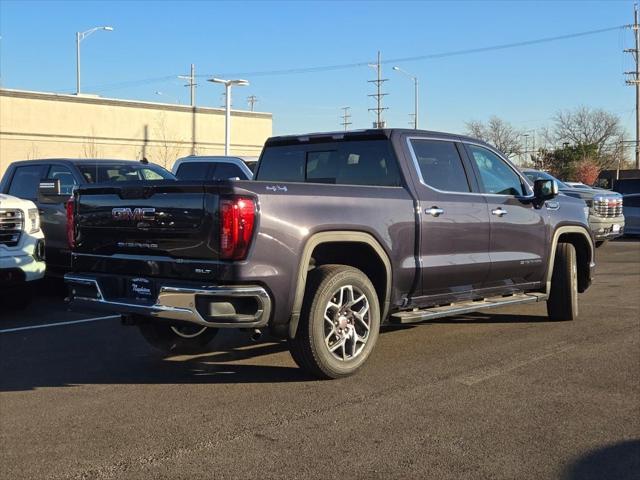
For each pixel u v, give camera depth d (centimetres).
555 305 823
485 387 559
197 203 511
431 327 798
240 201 498
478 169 714
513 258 729
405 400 526
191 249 515
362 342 589
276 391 551
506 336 748
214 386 568
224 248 498
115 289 566
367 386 562
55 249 1006
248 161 1370
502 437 453
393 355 664
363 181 666
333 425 474
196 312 505
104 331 788
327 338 562
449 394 541
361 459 418
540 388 557
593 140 7544
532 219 755
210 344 721
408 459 418
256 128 5262
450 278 662
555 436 455
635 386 562
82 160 1052
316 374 569
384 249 596
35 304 969
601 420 484
